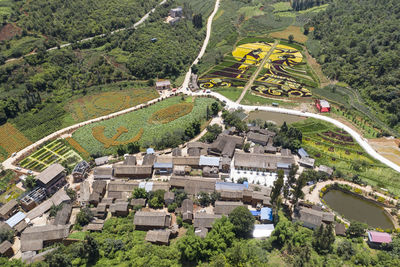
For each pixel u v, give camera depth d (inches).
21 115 6628.9
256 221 4072.3
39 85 7249.0
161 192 4451.3
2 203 4611.2
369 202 4537.4
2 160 5531.5
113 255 3508.9
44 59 7844.5
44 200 4690.0
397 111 6289.4
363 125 6264.8
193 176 5002.5
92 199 4471.0
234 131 6008.9
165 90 7844.5
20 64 7529.5
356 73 7632.9
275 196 3897.6
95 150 5733.3
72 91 7504.9
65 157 5575.8
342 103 6993.1
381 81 6919.3
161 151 5639.8
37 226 4047.7
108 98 7431.1
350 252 3474.4
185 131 5974.4
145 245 3597.4
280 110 6875.0
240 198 4402.1
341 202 4557.1
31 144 5964.6
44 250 3745.1
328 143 5772.6
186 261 3344.0
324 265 3255.4
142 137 6087.6
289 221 4018.2
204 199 4377.5
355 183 4832.7
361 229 3809.1
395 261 3275.1
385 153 5477.4
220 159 5206.7
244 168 5132.9
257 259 3248.0
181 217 4119.1
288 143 5551.2
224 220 3718.0
